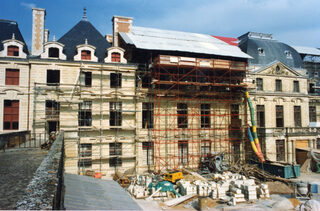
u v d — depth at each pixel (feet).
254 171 91.81
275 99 117.19
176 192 69.97
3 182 19.03
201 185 71.97
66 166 82.07
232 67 100.48
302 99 122.72
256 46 126.93
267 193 69.56
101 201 30.86
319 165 102.78
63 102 84.69
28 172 23.52
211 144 104.42
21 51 84.33
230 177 85.10
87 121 89.76
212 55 107.65
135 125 93.20
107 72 91.15
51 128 90.02
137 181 80.38
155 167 92.22
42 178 16.79
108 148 89.56
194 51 97.19
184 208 61.00
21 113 82.48
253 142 102.78
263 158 99.76
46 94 84.12
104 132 90.02
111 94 89.25
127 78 93.81
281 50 132.36
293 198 63.62
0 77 81.56
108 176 88.22
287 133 108.68
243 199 65.87
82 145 87.45
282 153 108.88
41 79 84.17
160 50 98.53
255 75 115.14
